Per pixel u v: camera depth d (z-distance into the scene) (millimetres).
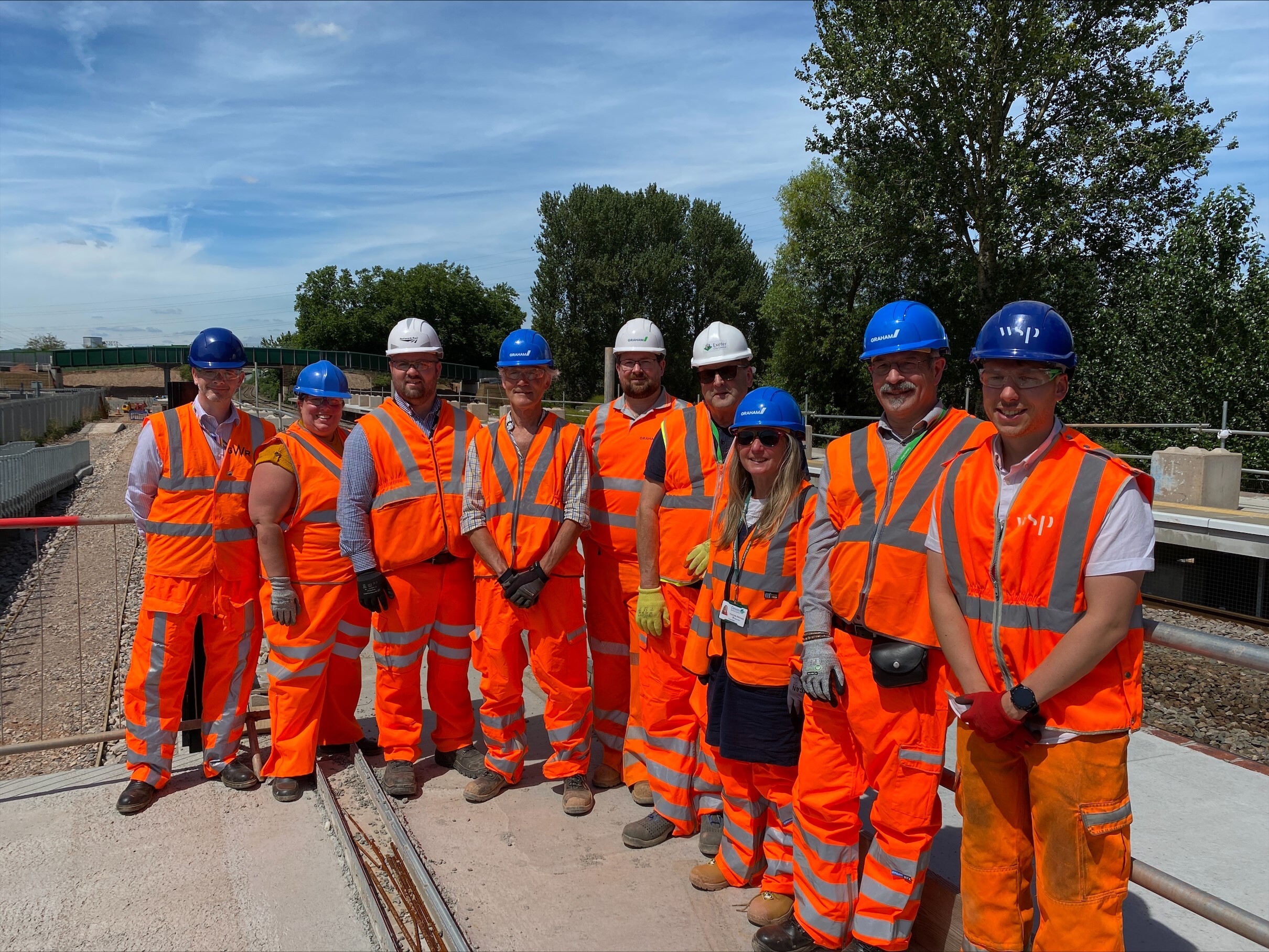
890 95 21594
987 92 21250
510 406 4016
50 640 10719
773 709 3004
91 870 3613
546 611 3885
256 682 5430
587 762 4035
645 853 3543
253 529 4355
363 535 4055
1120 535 2029
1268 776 4438
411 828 3758
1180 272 16797
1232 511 10438
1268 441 15414
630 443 4047
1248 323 15836
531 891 3244
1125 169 21172
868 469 2646
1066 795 2107
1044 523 2121
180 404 4719
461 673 4387
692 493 3576
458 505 4184
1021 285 22078
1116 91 21484
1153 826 3875
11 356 81938
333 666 4602
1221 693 6512
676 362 54750
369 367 76625
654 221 55375
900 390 2592
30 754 7473
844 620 2652
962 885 2416
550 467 3873
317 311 82562
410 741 4227
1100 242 23047
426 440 4184
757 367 54156
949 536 2305
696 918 3068
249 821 4012
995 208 21734
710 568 3195
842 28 22719
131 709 4215
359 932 3195
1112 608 2021
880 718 2576
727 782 3223
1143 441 17250
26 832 3924
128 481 4180
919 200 22391
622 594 4082
